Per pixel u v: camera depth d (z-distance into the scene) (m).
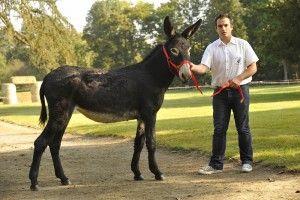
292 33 35.84
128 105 8.30
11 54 83.56
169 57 8.25
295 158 9.16
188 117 20.25
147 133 8.37
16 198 7.55
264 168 8.90
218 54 8.75
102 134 16.00
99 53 97.25
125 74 8.34
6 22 28.83
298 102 27.12
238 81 8.59
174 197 7.13
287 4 35.53
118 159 11.09
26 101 50.97
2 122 23.91
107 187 8.05
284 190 7.21
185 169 9.40
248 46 8.79
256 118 17.59
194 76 8.52
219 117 8.84
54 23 30.27
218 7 85.88
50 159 11.38
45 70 31.48
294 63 38.47
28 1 29.22
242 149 8.90
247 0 80.94
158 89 8.39
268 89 49.53
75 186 8.24
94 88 8.18
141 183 8.29
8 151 13.30
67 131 17.97
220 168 8.88
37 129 19.77
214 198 6.96
